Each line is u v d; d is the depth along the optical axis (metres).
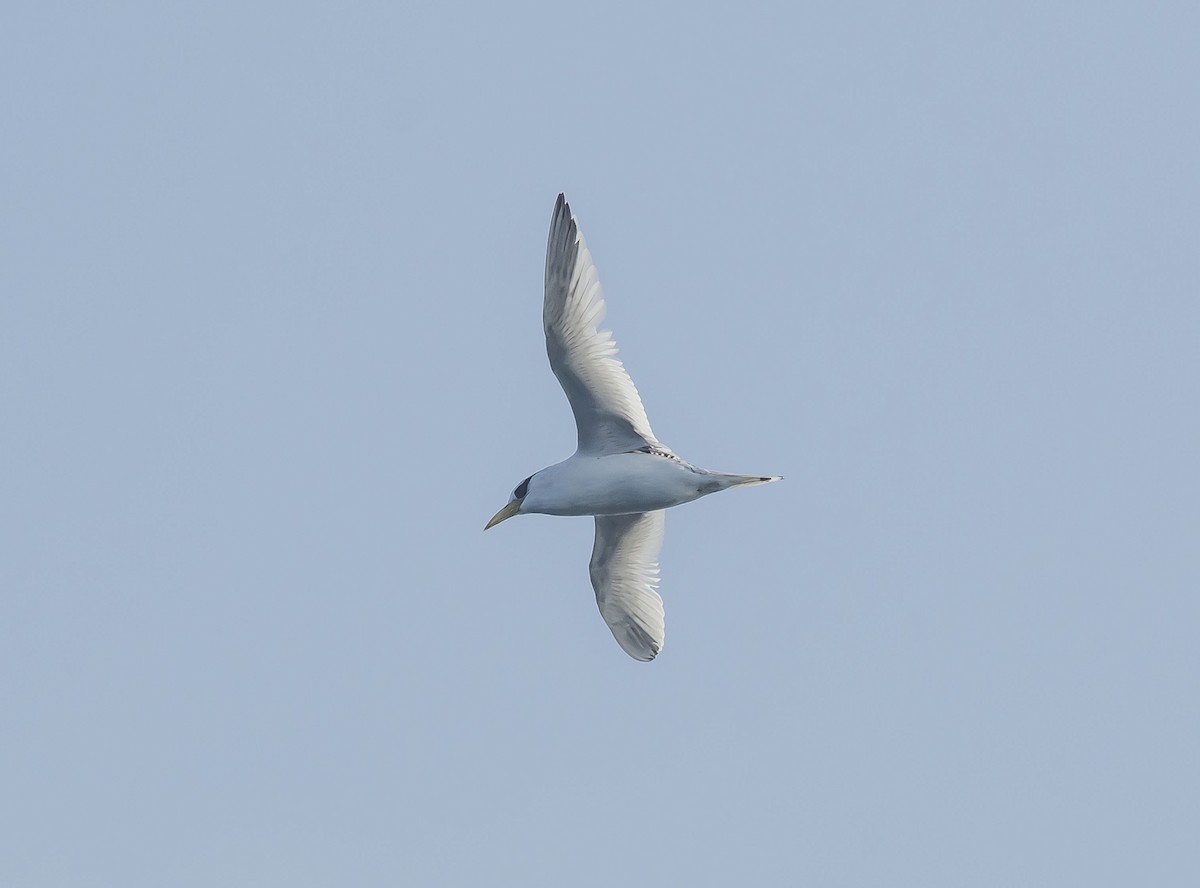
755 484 19.09
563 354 18.91
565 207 18.70
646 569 22.00
